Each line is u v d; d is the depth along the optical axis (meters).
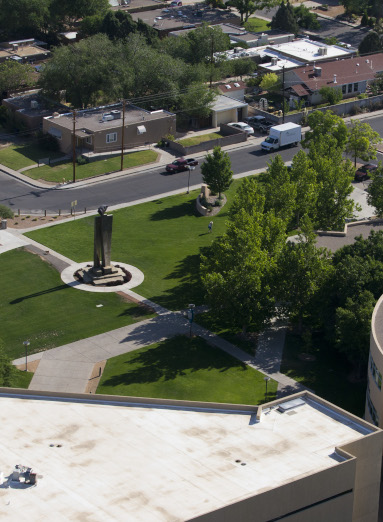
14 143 159.00
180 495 56.84
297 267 94.19
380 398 74.81
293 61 190.50
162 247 121.50
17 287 110.31
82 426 65.00
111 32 197.12
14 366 86.50
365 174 144.25
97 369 92.81
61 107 166.88
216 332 99.88
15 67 176.50
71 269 115.12
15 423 65.19
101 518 54.59
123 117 144.75
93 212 133.50
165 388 89.12
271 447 62.53
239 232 96.12
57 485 57.88
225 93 175.75
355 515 65.31
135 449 62.09
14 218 130.75
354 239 109.44
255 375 91.56
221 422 65.81
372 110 176.25
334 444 62.91
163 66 169.62
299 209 115.25
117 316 103.69
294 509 58.44
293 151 156.38
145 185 143.25
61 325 101.62
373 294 92.12
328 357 94.88
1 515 54.88
